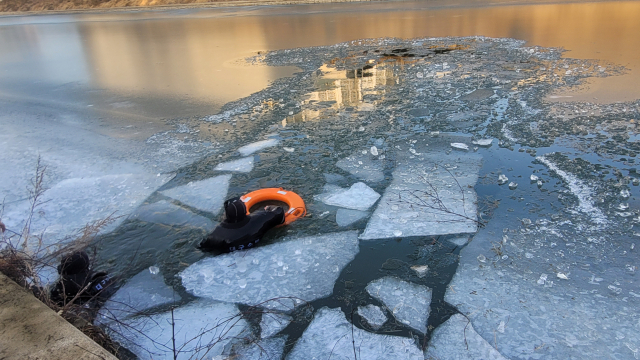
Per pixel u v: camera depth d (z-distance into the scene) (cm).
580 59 772
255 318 271
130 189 434
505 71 737
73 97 776
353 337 250
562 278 280
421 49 955
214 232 334
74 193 432
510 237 322
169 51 1161
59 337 220
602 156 421
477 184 396
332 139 515
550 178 393
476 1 1730
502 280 284
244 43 1188
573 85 635
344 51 990
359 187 404
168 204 403
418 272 296
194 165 475
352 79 757
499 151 454
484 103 593
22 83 914
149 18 2027
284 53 1016
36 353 210
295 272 307
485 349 238
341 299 281
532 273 288
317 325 262
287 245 335
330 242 335
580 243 309
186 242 348
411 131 523
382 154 470
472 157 446
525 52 857
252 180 435
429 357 235
